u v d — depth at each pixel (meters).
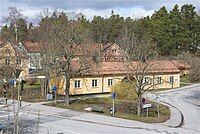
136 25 97.56
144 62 44.12
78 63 49.22
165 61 67.12
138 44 55.50
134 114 40.56
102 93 56.88
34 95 51.12
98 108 41.16
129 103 47.41
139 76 40.81
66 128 33.34
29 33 82.31
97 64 51.91
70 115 39.38
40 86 58.72
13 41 65.75
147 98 53.16
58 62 46.50
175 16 107.50
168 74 65.19
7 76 48.25
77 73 47.47
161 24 101.69
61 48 45.34
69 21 52.94
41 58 49.22
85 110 42.06
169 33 99.94
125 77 55.00
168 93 59.59
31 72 59.50
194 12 110.19
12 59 55.34
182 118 40.22
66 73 44.69
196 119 40.03
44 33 51.34
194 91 63.28
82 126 34.31
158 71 62.34
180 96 57.09
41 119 36.97
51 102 47.19
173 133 32.47
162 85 64.69
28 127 32.47
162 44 99.25
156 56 53.06
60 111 41.53
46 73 48.41
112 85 56.78
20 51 59.16
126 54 52.31
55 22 52.06
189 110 45.62
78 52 46.47
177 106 48.25
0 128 24.17
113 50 81.25
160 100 52.41
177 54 96.69
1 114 34.69
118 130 32.97
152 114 41.81
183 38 100.62
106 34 108.56
